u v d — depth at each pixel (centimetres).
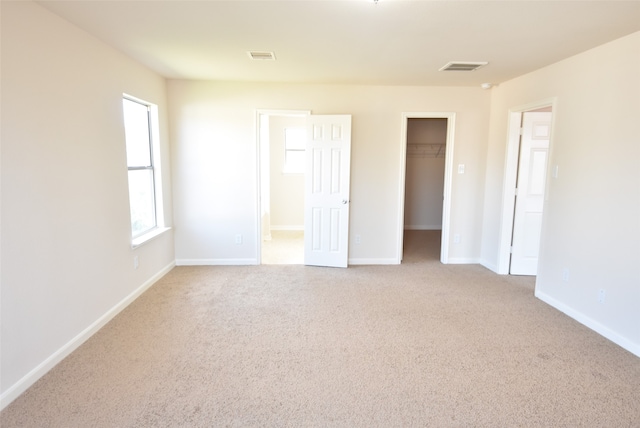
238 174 476
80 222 276
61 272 255
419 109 479
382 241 504
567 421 200
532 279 443
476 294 391
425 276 452
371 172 489
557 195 354
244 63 367
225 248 492
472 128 486
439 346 281
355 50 320
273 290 399
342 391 225
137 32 279
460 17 245
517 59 345
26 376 223
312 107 472
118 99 330
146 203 422
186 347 276
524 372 247
